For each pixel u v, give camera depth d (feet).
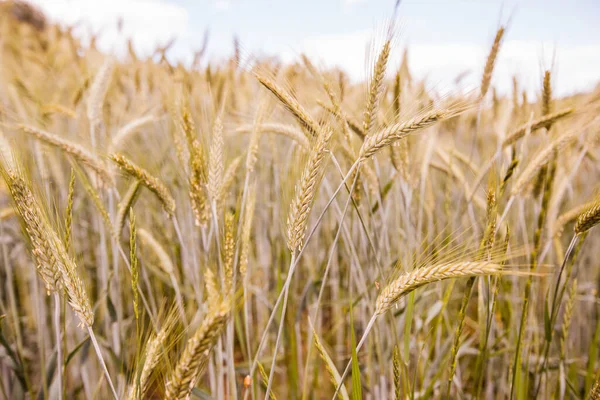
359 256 2.81
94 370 2.75
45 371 2.34
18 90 3.65
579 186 3.95
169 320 1.75
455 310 3.09
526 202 3.08
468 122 4.17
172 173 3.13
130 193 2.08
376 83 1.87
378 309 1.69
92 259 3.86
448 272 1.60
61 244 1.65
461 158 2.97
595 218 1.78
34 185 1.72
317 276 3.43
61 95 4.41
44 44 7.48
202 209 1.98
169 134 3.12
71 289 1.62
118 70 4.39
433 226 2.75
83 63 5.06
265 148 3.45
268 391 1.75
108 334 2.61
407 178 2.32
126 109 4.19
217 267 2.09
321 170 1.82
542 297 2.72
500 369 2.87
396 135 1.74
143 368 1.65
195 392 1.95
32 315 3.30
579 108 2.36
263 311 3.43
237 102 3.58
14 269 3.93
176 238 3.35
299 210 1.71
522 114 2.61
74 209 3.53
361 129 2.19
